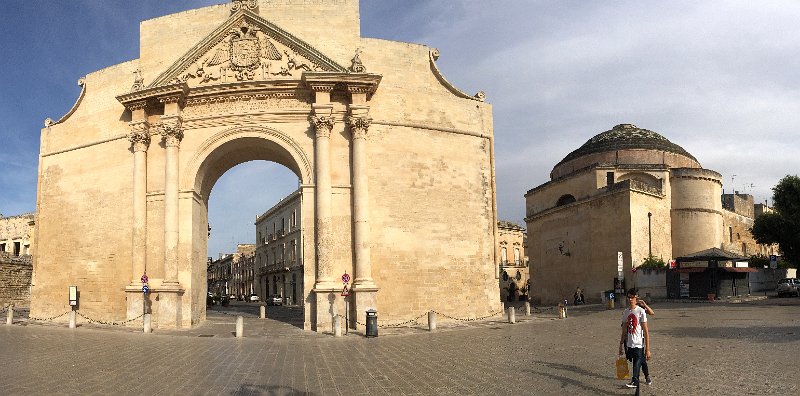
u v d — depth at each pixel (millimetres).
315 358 15742
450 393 10477
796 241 45688
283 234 71500
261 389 11141
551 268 50750
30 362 14961
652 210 44969
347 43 28781
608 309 35312
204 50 27984
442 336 21641
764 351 14562
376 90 28438
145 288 25828
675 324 22234
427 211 28656
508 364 13703
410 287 27609
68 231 30531
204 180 29078
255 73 27625
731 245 56031
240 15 27891
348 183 26891
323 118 26344
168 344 19484
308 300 25766
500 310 30672
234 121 27391
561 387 10703
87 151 30734
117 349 17938
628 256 41406
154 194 27484
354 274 26250
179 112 27531
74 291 28906
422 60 30016
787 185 46938
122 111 29969
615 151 51062
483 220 30547
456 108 30531
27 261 48969
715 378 11133
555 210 50219
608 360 13945
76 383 11852
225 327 26984
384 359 15352
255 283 88188
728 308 30516
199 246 28562
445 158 29703
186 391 11008
